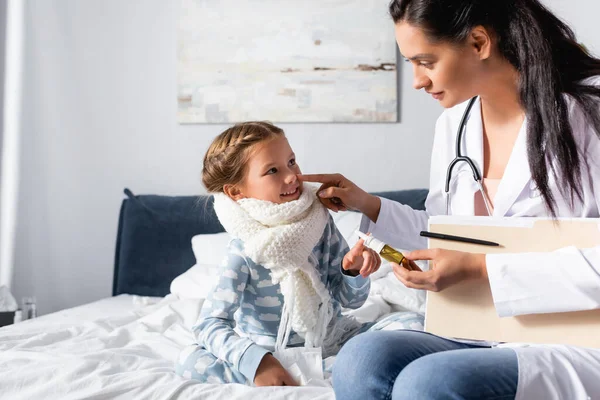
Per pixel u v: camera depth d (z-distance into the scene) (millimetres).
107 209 2887
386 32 2689
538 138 1048
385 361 905
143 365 1396
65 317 2074
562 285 926
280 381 1230
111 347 1621
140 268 2654
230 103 2785
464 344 1017
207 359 1311
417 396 807
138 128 2869
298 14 2738
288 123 2764
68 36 2900
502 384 811
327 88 2725
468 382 801
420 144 2695
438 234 1075
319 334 1394
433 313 1041
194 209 2688
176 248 2652
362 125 2727
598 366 849
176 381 1210
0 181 2918
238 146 1447
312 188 1512
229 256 1413
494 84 1132
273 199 1431
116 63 2877
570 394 825
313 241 1406
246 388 1159
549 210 1079
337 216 2393
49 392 1192
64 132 2910
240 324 1470
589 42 2459
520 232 1043
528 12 1058
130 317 1959
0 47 2912
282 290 1388
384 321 1456
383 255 1146
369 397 895
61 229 2912
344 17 2709
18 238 2922
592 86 1039
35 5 2910
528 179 1133
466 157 1266
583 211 1085
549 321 971
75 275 2904
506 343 1023
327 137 2744
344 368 923
